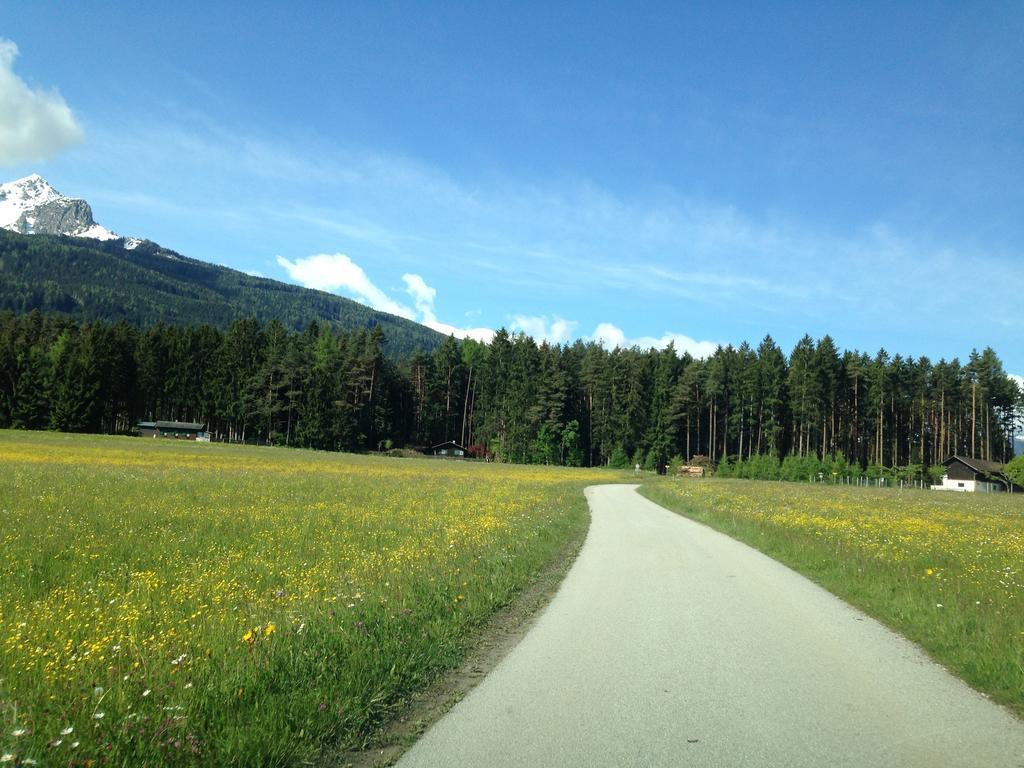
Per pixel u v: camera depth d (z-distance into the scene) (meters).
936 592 10.04
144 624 7.35
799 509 29.56
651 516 26.36
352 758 4.60
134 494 24.22
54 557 11.95
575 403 117.38
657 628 8.34
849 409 103.88
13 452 50.53
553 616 8.99
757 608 9.59
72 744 4.03
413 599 8.80
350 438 103.62
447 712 5.47
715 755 4.65
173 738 4.30
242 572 10.93
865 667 6.79
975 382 102.88
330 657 6.11
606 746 4.79
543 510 24.78
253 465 53.88
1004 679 6.22
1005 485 86.19
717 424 113.94
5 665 5.77
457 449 116.62
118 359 102.38
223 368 108.38
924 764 4.56
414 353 126.50
